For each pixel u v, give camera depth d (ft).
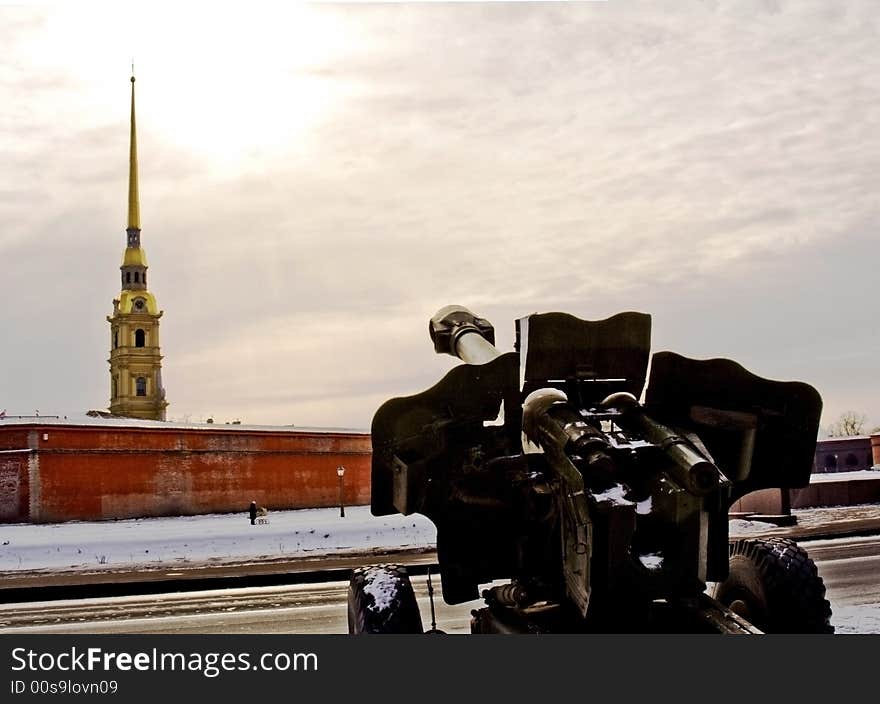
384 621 16.88
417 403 16.67
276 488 178.81
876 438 220.64
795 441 16.81
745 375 16.44
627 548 14.34
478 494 17.06
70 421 155.33
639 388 17.51
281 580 67.15
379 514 17.25
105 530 127.13
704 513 14.69
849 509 121.60
